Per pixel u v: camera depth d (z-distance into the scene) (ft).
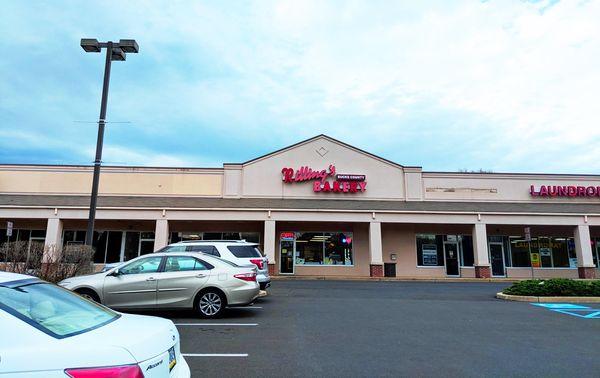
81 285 31.68
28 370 9.05
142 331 11.23
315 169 88.53
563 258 88.63
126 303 31.76
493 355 22.76
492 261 88.02
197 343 24.54
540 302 44.34
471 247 87.61
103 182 86.74
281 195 87.45
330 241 86.33
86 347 9.65
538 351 23.73
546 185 90.48
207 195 87.15
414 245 86.99
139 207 78.07
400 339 26.25
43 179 86.43
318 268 85.05
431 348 24.09
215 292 32.48
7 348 9.32
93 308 12.78
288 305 39.75
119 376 9.33
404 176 89.30
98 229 84.94
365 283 68.69
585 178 91.20
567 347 24.72
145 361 10.07
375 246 79.56
